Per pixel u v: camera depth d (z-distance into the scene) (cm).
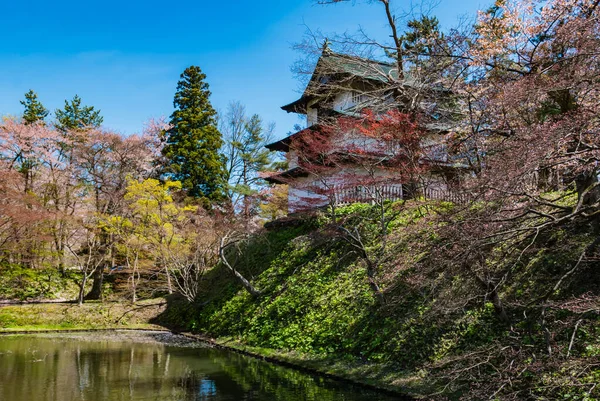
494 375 787
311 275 1753
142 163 3209
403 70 1741
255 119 4175
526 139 717
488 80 1191
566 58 843
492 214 732
